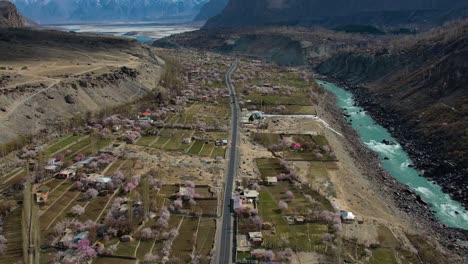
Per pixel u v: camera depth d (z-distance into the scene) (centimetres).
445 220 12925
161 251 9812
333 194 12950
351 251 10044
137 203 11669
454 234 12131
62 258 9438
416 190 14825
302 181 13725
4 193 12119
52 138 16462
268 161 15375
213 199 12325
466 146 16562
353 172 15300
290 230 10781
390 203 13638
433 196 14388
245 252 9906
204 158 15462
